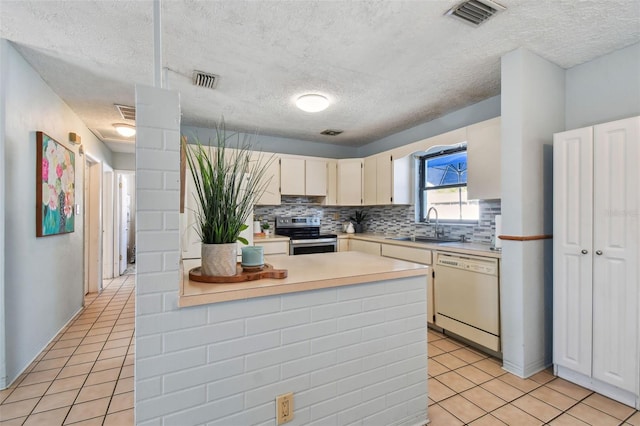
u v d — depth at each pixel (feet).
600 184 6.37
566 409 6.03
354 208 17.04
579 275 6.70
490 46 7.03
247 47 7.02
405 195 13.41
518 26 6.23
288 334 4.48
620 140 6.10
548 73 7.63
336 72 8.27
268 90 9.42
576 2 5.49
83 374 7.27
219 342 3.99
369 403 5.19
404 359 5.58
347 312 4.99
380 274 5.24
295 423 4.52
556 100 7.81
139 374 3.56
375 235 14.66
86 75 8.35
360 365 5.11
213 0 5.44
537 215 7.46
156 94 3.68
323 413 4.76
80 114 11.51
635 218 5.90
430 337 9.74
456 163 11.98
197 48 7.06
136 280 3.56
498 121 8.63
